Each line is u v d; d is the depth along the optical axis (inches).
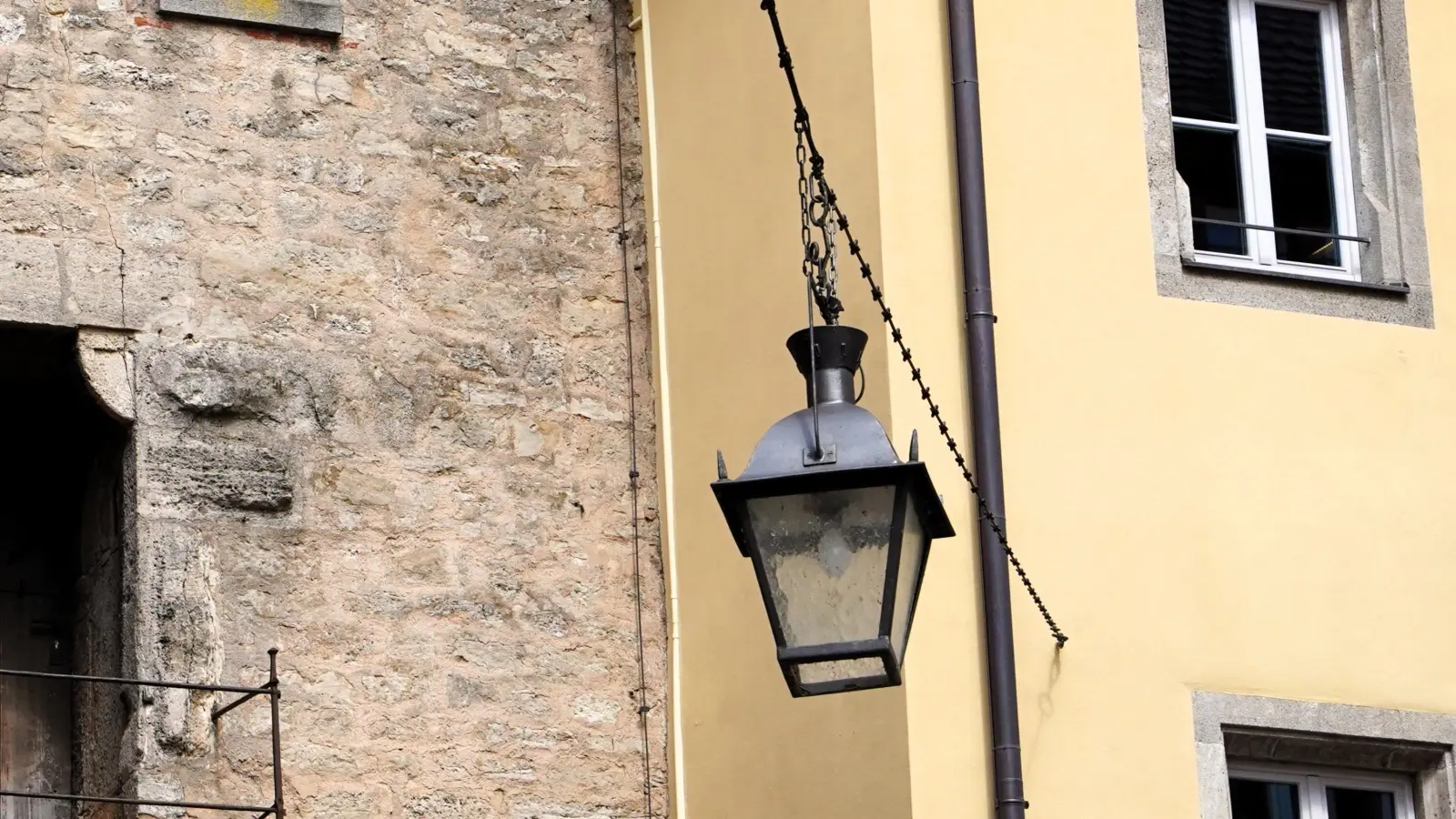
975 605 466.3
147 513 473.4
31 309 476.4
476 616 495.5
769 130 508.7
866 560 356.2
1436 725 498.0
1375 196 540.4
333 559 486.9
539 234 526.0
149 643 467.2
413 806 478.6
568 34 542.9
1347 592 500.4
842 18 499.2
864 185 486.0
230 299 494.0
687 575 506.0
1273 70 547.5
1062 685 470.6
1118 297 499.5
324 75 516.7
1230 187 535.8
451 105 526.6
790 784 473.4
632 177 538.0
